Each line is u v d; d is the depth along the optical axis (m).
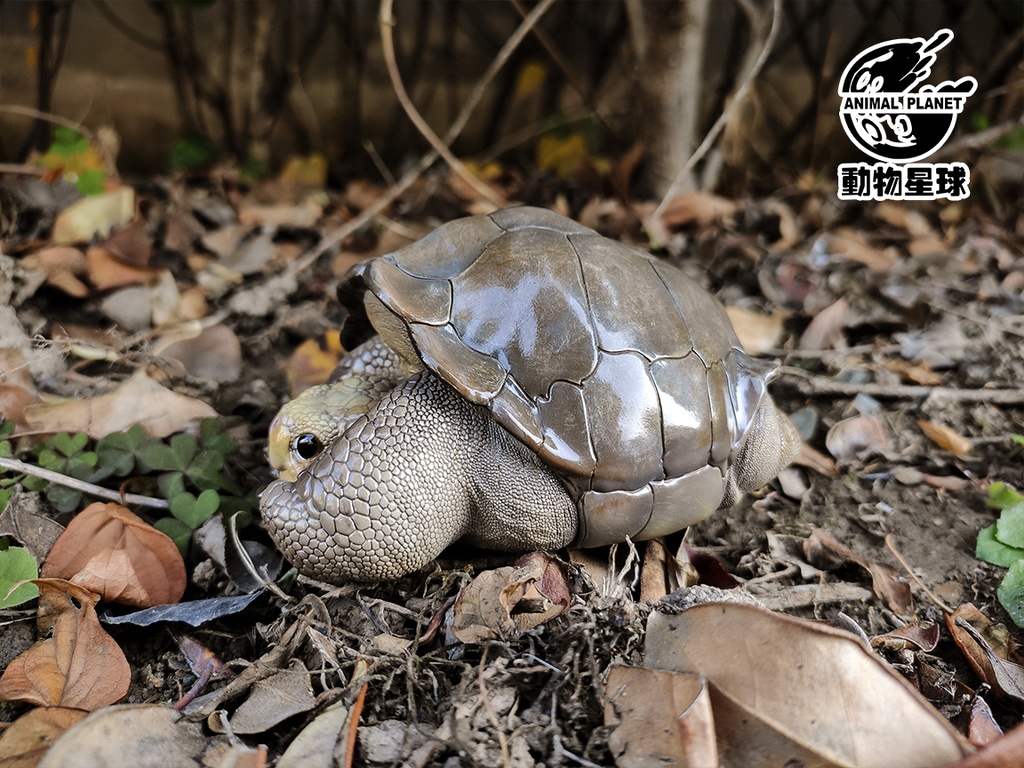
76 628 0.12
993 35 0.34
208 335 0.20
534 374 0.13
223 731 0.11
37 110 0.29
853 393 0.21
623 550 0.14
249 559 0.14
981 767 0.09
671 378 0.13
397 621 0.13
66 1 0.29
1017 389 0.21
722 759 0.10
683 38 0.27
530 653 0.11
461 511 0.13
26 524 0.14
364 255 0.26
